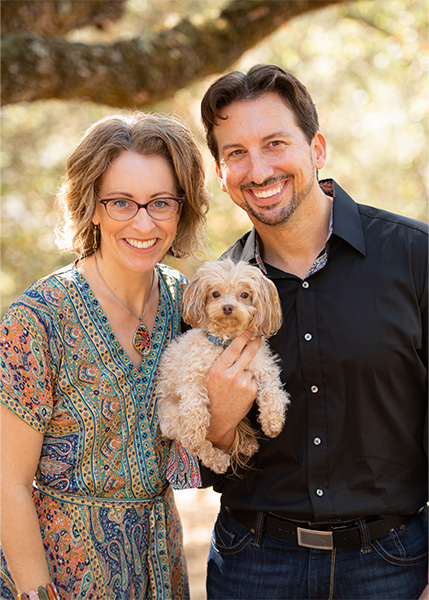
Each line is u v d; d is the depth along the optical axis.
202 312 3.26
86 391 2.82
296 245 3.21
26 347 2.72
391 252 3.01
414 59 11.35
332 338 2.99
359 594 2.99
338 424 2.99
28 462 2.74
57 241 3.14
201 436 3.05
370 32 12.12
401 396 2.97
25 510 2.70
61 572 2.78
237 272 3.18
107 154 2.84
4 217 14.38
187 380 3.09
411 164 13.55
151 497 2.96
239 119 3.06
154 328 3.13
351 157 15.22
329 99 14.43
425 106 12.21
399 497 2.99
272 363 3.16
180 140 2.95
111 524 2.83
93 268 3.00
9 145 13.59
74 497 2.80
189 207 3.12
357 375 2.96
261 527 3.15
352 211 3.11
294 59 11.66
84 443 2.80
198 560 6.44
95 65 6.79
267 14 7.80
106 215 2.88
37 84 6.53
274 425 3.03
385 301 2.96
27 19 7.23
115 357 2.88
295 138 3.05
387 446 2.99
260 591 3.13
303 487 3.06
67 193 3.00
